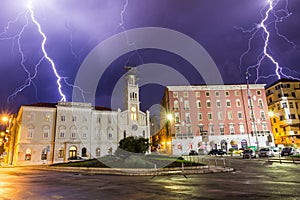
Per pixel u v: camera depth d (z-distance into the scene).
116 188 10.88
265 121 59.72
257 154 36.03
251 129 59.06
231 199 7.64
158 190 9.94
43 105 54.47
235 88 61.66
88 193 9.73
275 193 8.41
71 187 11.70
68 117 53.69
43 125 51.84
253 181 11.85
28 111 51.53
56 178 16.81
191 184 11.48
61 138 52.22
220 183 11.52
